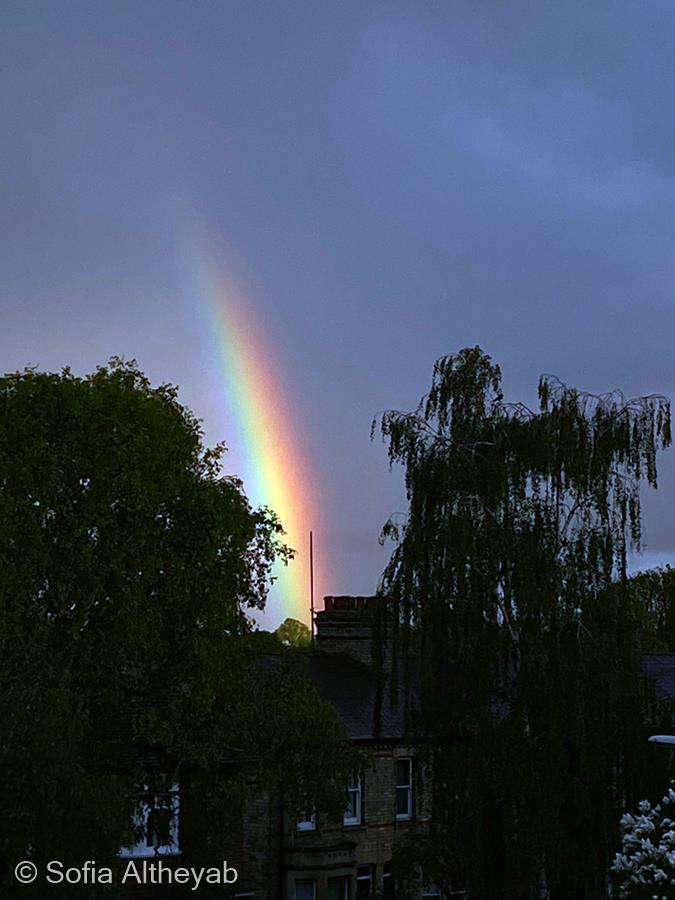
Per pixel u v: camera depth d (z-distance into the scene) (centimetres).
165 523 3622
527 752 3853
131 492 3444
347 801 3628
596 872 3819
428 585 4088
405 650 4181
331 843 4425
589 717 3869
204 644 3512
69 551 3359
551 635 3931
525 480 4138
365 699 4903
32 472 3362
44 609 3372
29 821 2764
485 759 3891
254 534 3822
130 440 3494
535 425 4119
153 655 3503
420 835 4194
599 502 4081
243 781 3569
